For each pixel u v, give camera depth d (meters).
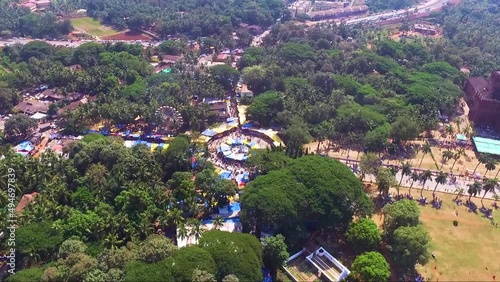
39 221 162.12
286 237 167.25
